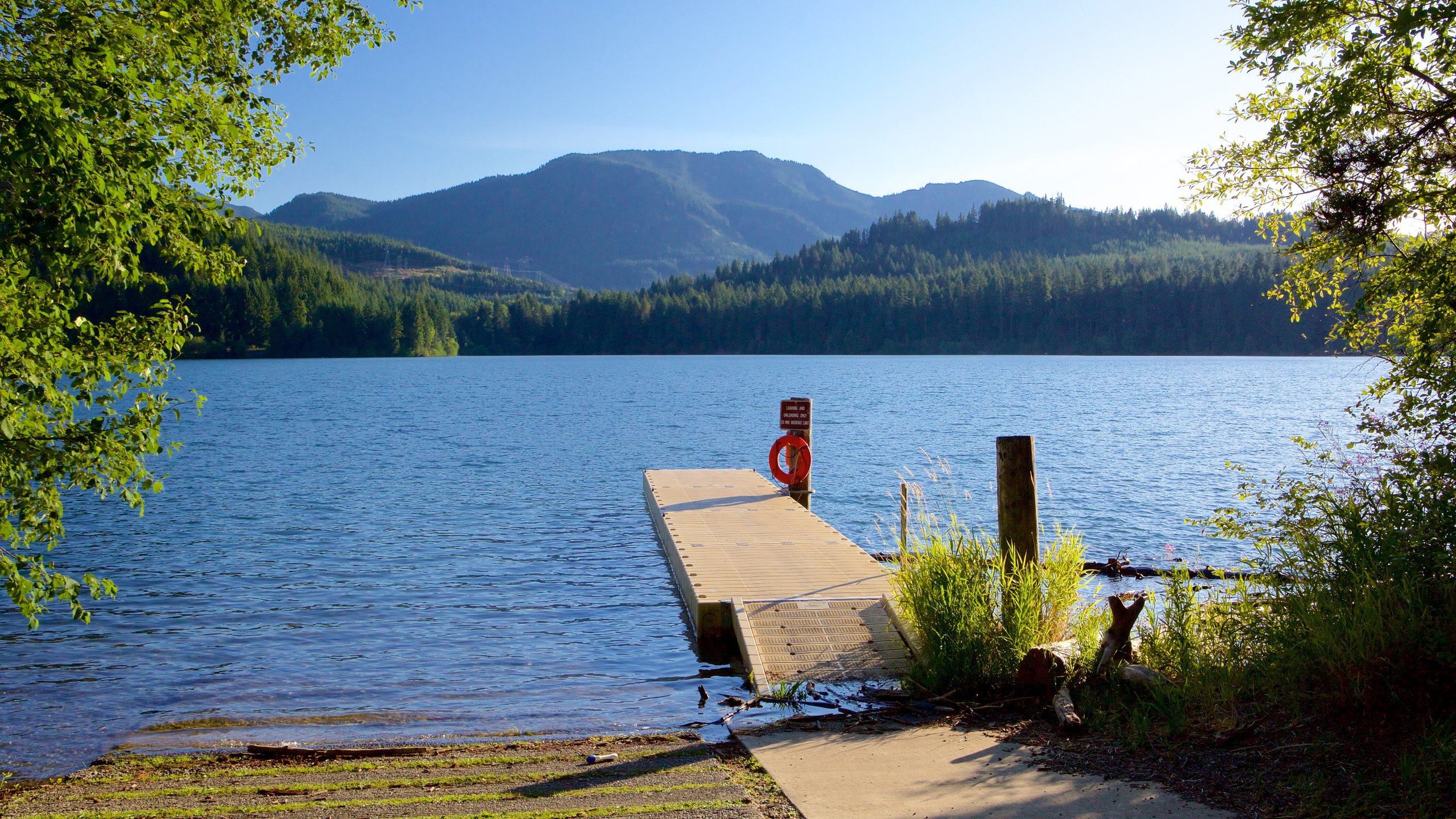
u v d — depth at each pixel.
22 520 5.13
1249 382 62.59
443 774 4.93
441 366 104.94
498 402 46.59
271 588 10.78
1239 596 7.23
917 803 4.20
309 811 4.30
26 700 6.99
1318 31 6.43
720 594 8.33
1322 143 6.49
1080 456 23.50
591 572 11.62
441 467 22.38
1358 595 5.16
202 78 6.77
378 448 26.34
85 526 14.64
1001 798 4.20
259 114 7.04
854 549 10.41
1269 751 4.46
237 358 117.69
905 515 9.48
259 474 20.95
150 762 5.34
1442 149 6.15
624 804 4.32
